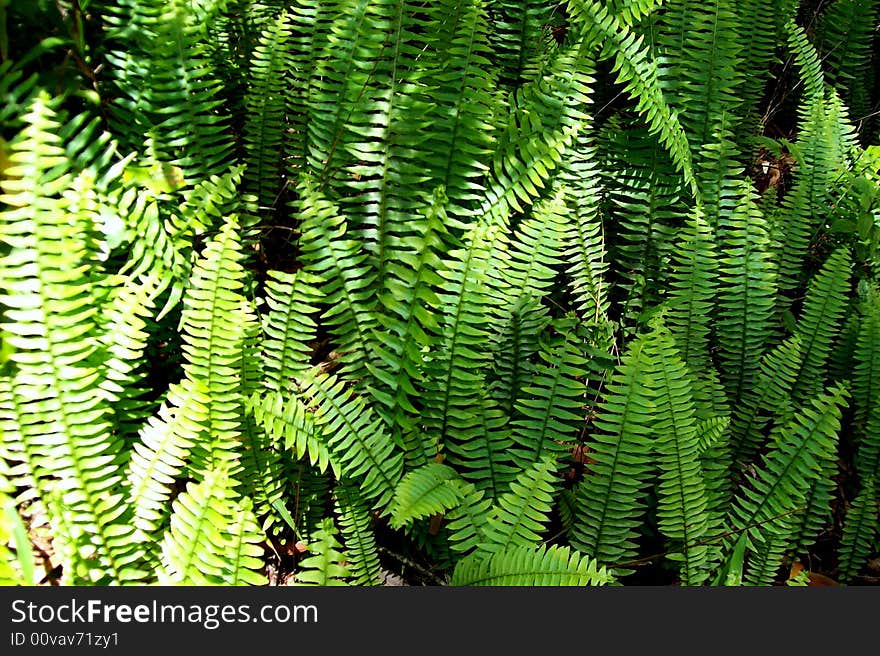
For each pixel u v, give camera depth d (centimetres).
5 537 232
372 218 340
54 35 306
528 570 257
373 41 346
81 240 261
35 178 237
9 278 240
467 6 349
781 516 317
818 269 451
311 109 353
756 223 385
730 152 412
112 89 332
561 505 319
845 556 338
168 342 321
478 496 283
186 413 262
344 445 282
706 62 417
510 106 385
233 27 387
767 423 390
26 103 271
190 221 302
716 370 388
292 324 293
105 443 254
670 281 405
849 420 396
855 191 443
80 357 248
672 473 298
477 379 308
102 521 253
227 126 336
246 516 243
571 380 307
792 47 501
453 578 272
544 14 413
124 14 328
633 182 410
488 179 366
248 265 347
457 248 354
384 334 298
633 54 378
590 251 389
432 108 343
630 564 318
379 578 289
